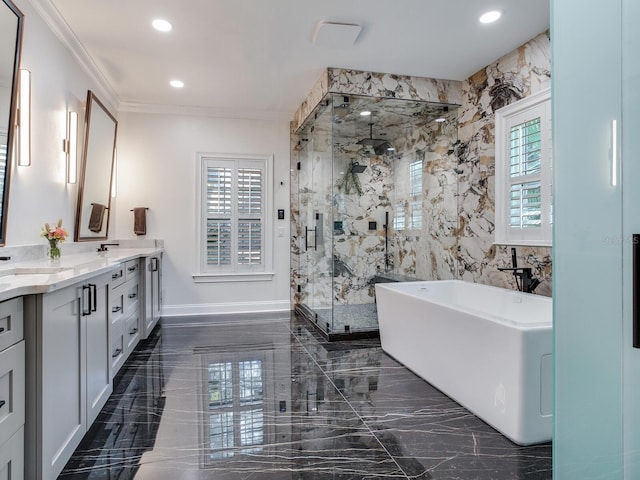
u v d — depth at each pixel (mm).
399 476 1647
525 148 3199
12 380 1303
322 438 1964
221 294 4957
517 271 3172
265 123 5082
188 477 1646
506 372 1949
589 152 923
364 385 2650
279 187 5137
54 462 1514
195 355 3291
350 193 4227
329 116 4016
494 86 3520
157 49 3268
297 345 3598
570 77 972
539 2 2613
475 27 2934
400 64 3572
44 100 2670
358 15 2768
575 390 954
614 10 870
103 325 2178
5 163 2084
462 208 3949
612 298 871
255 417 2191
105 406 2322
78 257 2877
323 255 4262
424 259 4469
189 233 4836
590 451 919
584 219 935
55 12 2680
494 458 1779
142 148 4695
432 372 2619
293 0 2586
